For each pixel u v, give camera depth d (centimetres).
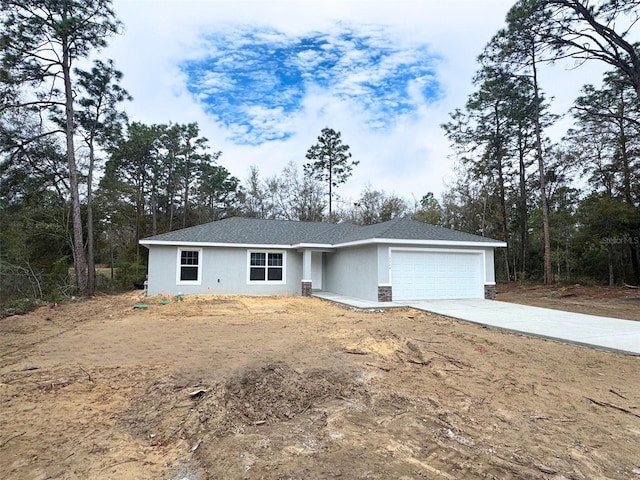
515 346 778
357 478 312
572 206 2805
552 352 730
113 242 2872
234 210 4166
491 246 1612
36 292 1767
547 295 2005
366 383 556
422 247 1535
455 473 321
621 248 2456
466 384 556
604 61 1848
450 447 367
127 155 3216
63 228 2308
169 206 3822
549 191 2897
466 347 774
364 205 4091
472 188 3114
